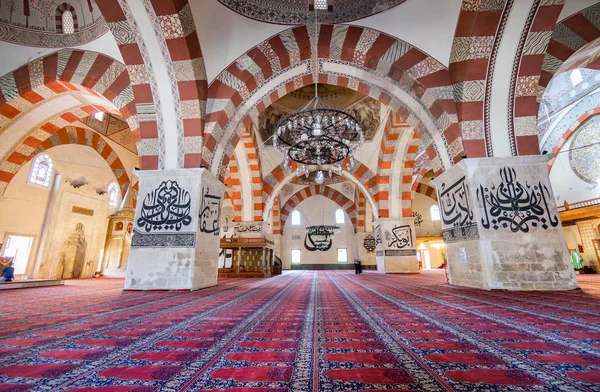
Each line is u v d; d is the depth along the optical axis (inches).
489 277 186.5
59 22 249.0
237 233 449.4
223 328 86.9
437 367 54.2
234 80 241.0
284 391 44.4
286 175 494.6
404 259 432.8
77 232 405.1
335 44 242.8
